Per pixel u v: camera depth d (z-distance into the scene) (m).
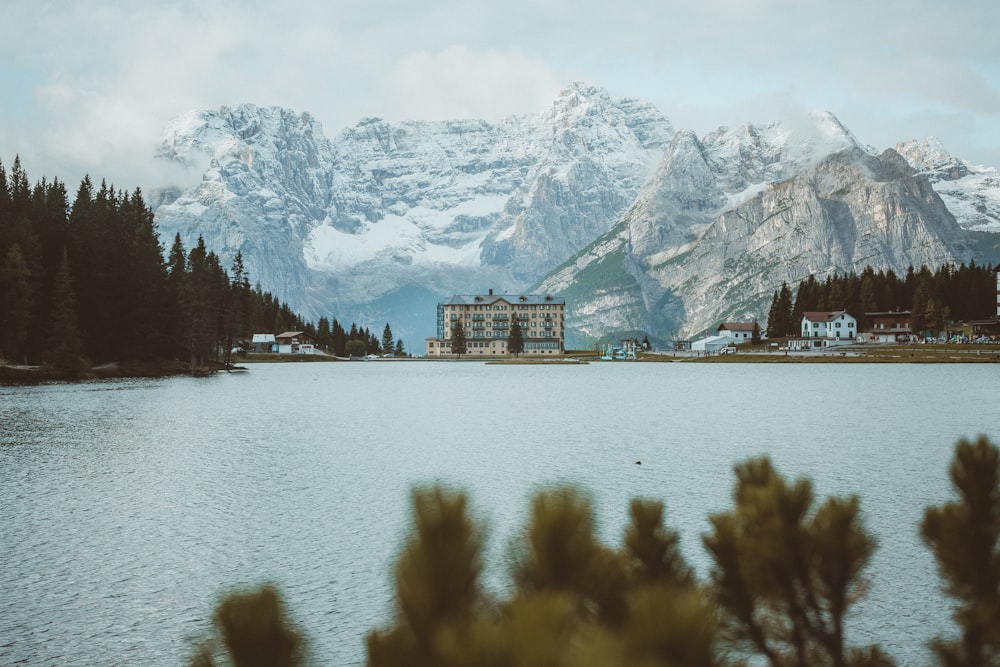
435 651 3.74
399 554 4.38
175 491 37.88
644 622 3.64
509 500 35.12
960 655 7.61
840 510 7.11
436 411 83.12
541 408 86.88
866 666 7.02
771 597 6.98
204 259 182.12
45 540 28.86
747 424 67.44
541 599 3.67
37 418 69.75
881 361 194.88
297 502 35.31
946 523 7.80
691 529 29.47
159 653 19.05
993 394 97.62
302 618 21.02
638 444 55.00
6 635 20.12
